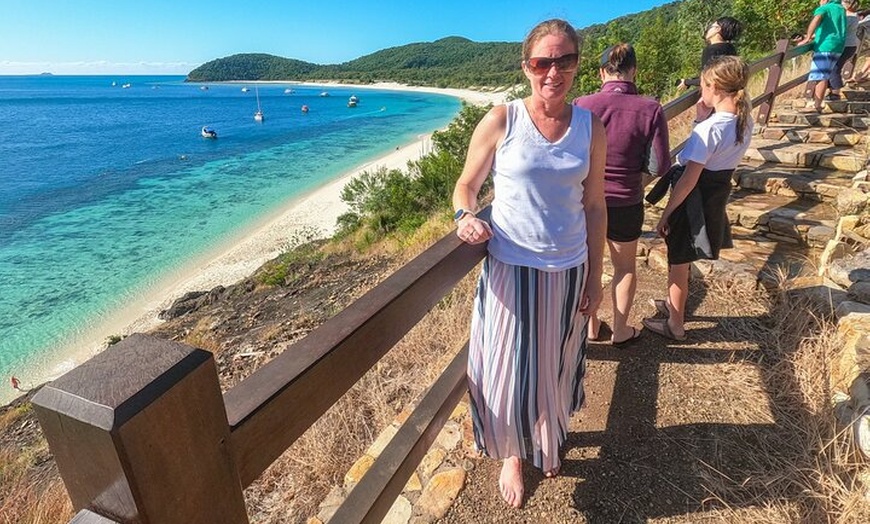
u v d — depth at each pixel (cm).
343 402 280
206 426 64
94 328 1251
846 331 218
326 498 204
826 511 163
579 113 147
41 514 327
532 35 136
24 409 746
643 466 194
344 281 1000
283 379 81
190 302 1252
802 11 885
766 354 250
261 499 237
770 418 210
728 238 256
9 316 1307
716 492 180
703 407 220
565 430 182
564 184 145
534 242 149
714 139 220
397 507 184
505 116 144
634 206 230
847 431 178
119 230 1983
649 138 217
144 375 57
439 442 212
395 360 319
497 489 188
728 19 435
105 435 51
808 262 318
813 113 565
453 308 351
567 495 183
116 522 60
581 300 172
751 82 788
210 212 2208
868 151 416
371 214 1519
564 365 170
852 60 714
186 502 63
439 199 1410
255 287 1217
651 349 261
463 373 184
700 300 302
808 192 400
